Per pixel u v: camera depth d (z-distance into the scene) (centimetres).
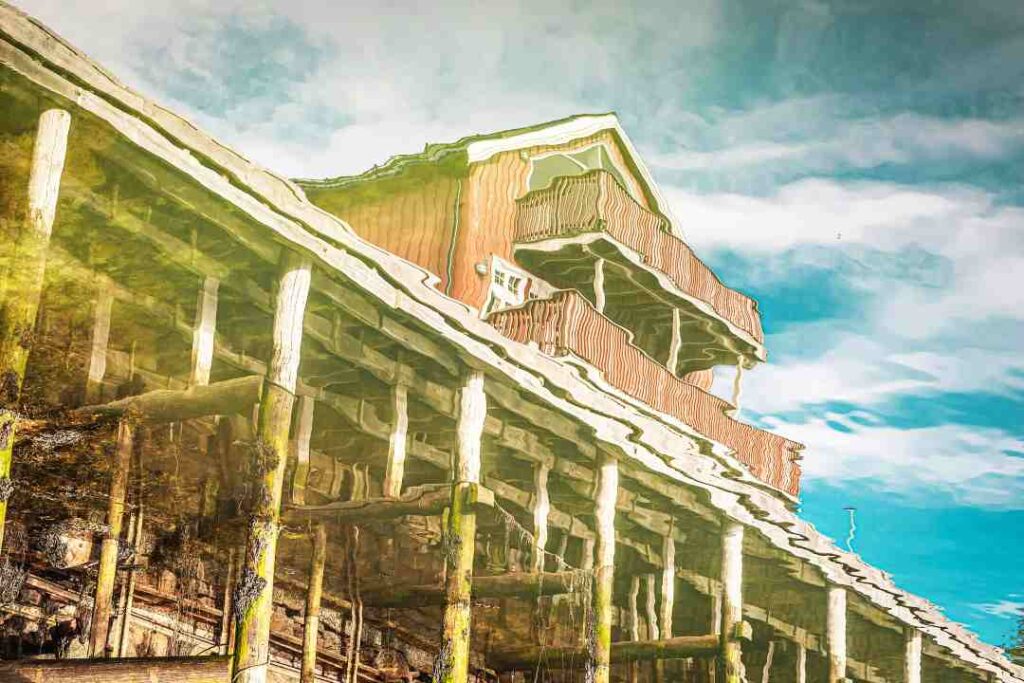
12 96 859
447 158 2320
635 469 1608
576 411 1405
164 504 1368
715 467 1816
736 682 1669
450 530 1259
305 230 1052
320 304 1188
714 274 2602
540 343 1997
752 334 2698
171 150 939
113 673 891
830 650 1997
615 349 2131
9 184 885
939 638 2316
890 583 2095
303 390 1339
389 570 1717
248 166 991
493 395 1353
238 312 1267
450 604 1246
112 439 1199
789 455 2659
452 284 2262
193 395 1096
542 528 1495
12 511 1209
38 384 1189
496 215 2356
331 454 1555
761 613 2044
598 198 2286
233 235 1030
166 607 1367
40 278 855
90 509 1260
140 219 1055
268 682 1500
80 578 1269
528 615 1883
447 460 1508
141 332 1309
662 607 1792
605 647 1469
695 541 1908
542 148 2448
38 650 1202
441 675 1238
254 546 1030
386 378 1275
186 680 941
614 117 2542
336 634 1666
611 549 1497
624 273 2392
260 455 1043
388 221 2373
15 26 825
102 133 909
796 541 1861
